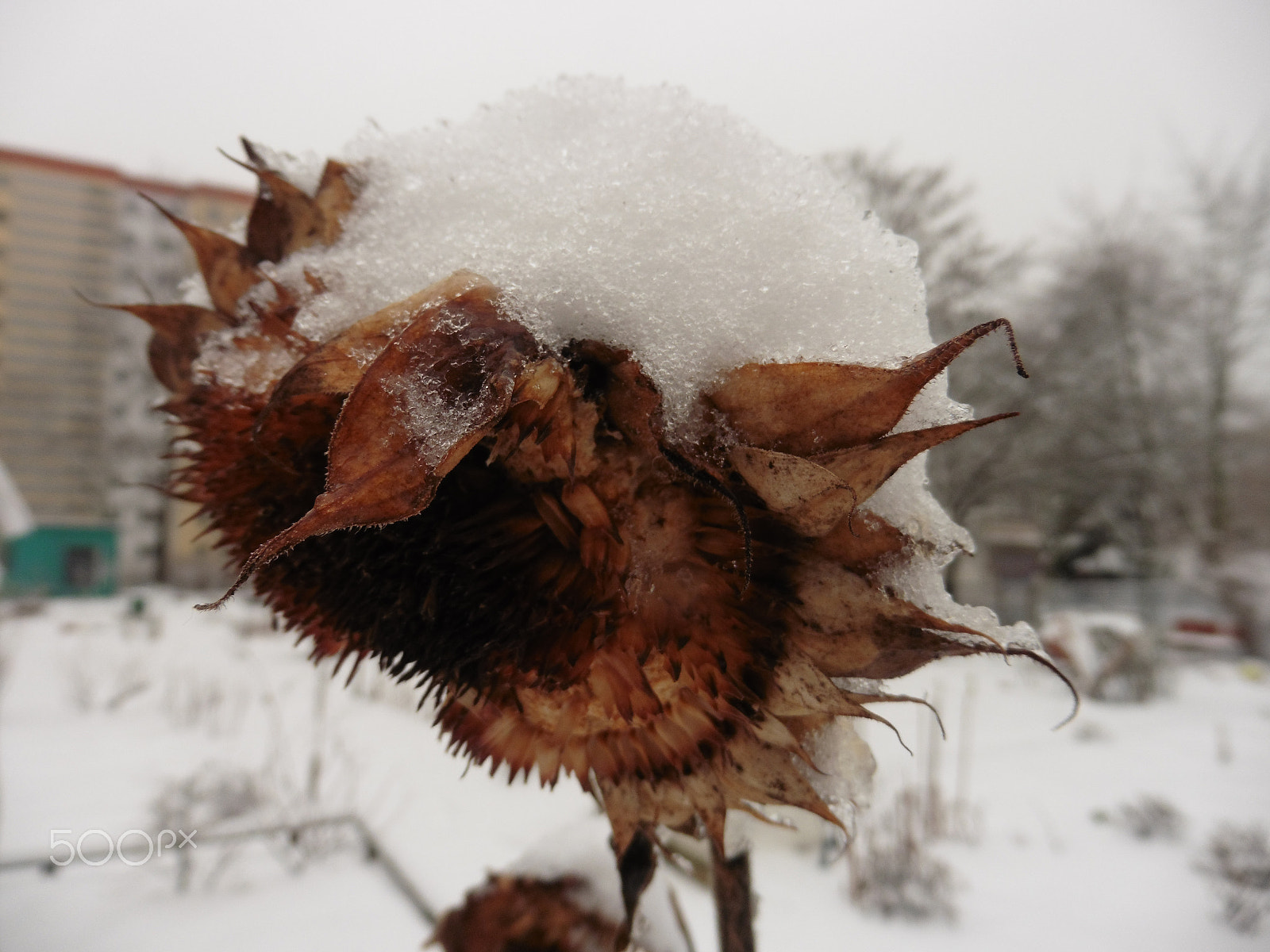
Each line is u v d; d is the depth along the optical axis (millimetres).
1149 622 32094
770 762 1311
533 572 1262
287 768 12789
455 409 927
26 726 16031
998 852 10273
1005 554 34344
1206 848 10492
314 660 1669
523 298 1062
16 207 55406
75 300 55781
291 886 8531
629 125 1281
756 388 1082
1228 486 35312
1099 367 29781
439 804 10844
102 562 56250
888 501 1189
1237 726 18703
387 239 1321
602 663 1256
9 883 8477
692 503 1206
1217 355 33625
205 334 1584
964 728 15867
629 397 1081
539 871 2203
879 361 1126
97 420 56750
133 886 8406
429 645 1286
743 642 1233
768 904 8484
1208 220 33500
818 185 1292
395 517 861
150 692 19422
